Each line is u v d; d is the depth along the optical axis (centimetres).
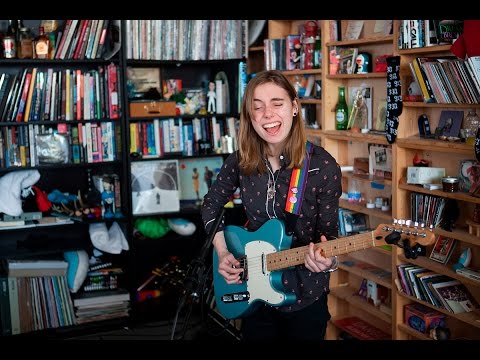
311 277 251
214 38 453
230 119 465
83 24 425
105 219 438
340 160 396
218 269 268
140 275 478
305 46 406
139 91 464
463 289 310
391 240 213
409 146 321
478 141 276
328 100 388
